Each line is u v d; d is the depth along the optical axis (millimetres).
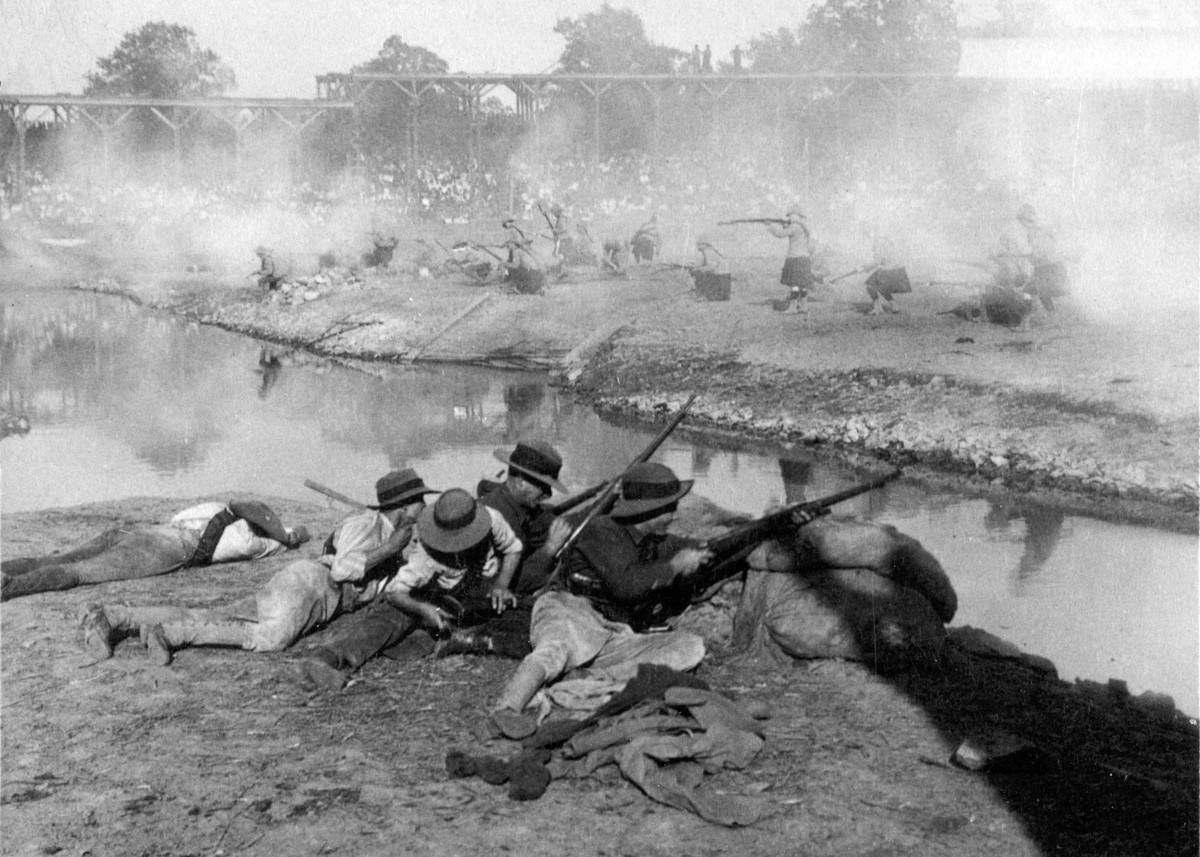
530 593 6266
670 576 5641
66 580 7098
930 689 5574
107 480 12766
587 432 16156
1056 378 15234
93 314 33750
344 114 47469
